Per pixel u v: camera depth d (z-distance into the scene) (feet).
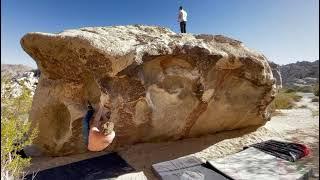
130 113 26.73
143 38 27.02
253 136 34.19
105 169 25.38
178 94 28.30
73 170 25.21
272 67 36.24
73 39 24.06
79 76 26.50
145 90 26.23
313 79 170.71
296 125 40.83
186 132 31.65
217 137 33.47
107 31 27.32
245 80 31.76
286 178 22.31
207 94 29.30
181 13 42.75
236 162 25.81
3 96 24.62
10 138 20.49
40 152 30.12
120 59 23.62
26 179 23.47
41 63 27.22
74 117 26.76
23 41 25.96
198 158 27.48
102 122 14.08
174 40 27.22
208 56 27.78
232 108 32.27
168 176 23.40
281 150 27.96
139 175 24.45
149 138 30.25
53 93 28.04
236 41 32.01
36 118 28.78
